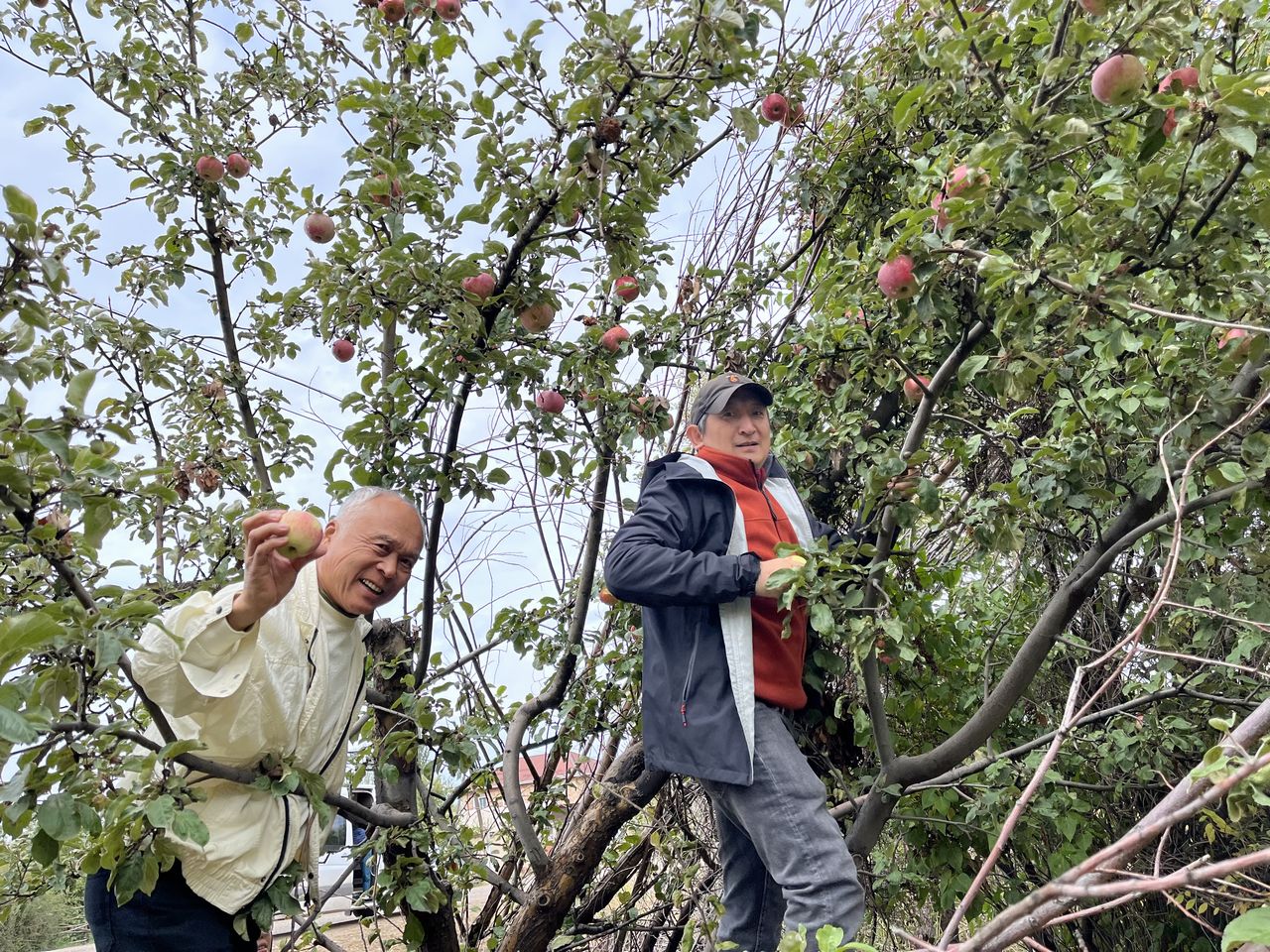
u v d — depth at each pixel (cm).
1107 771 277
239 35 316
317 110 335
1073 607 210
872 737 250
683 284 312
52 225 203
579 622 276
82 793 150
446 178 276
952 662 283
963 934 300
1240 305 185
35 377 142
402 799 256
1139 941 303
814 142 307
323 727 196
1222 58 177
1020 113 166
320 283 228
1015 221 168
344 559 202
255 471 312
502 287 231
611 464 270
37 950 411
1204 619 226
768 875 229
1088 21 176
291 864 192
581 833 276
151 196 296
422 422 255
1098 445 209
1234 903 198
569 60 219
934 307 174
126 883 155
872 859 285
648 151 208
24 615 115
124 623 159
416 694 251
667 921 305
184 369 311
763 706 207
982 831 264
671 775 287
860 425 242
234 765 180
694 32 184
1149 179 169
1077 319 163
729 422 236
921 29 204
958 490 308
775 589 192
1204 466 194
